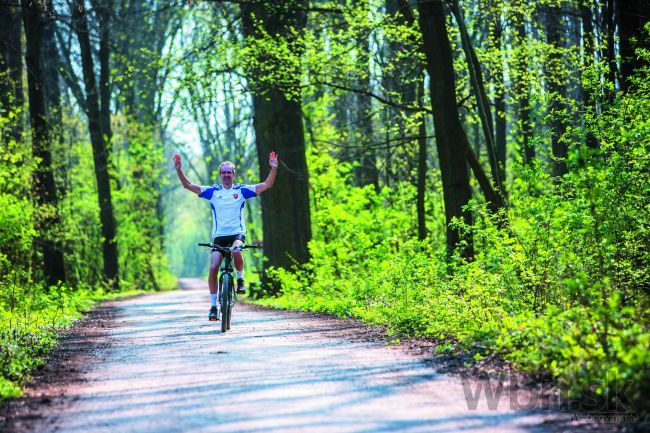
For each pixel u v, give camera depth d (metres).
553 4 21.80
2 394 7.00
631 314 7.56
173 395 6.84
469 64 18.39
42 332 12.88
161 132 50.97
